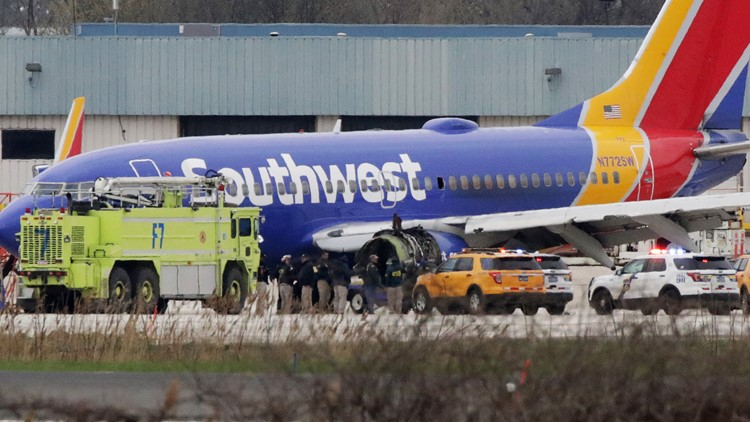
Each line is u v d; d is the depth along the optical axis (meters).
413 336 82.38
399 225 183.62
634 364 75.19
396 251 177.25
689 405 73.31
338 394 72.25
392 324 100.81
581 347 78.00
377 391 72.88
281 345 107.50
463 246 192.12
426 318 88.75
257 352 115.50
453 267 172.88
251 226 178.00
